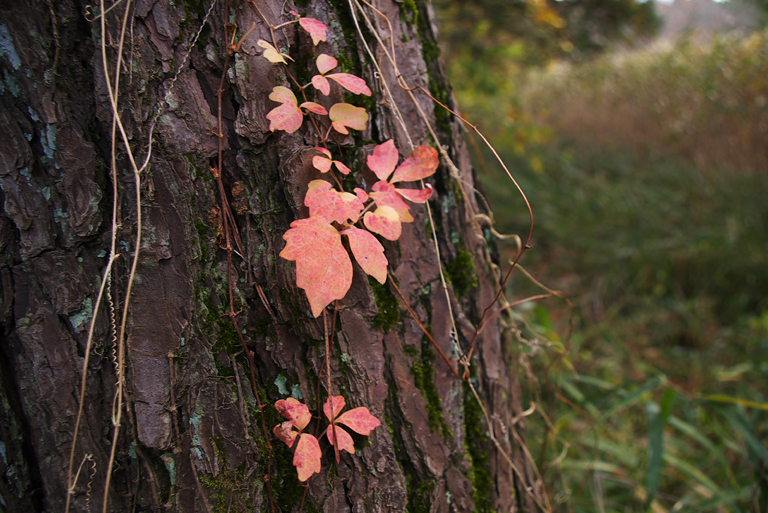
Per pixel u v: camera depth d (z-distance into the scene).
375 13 0.68
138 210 0.61
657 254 2.16
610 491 1.14
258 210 0.65
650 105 3.24
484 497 0.72
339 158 0.67
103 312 0.63
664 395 0.96
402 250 0.68
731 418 0.99
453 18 2.44
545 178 3.14
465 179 0.75
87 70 0.62
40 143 0.61
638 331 1.86
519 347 0.81
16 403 0.63
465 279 0.72
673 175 2.77
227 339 0.65
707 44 3.38
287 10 0.65
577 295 2.14
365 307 0.66
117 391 0.61
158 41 0.62
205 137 0.63
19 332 0.62
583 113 3.68
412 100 0.70
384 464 0.67
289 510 0.67
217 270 0.65
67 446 0.63
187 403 0.64
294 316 0.65
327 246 0.61
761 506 0.94
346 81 0.64
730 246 2.09
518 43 2.82
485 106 2.81
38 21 0.60
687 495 1.12
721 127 2.75
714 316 1.90
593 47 4.06
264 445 0.66
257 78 0.64
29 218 0.61
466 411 0.72
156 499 0.64
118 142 0.62
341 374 0.66
